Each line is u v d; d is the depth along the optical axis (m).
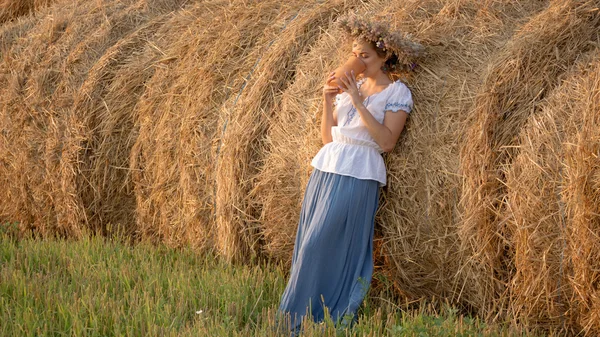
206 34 5.40
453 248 3.86
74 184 5.67
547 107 3.54
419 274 4.07
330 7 4.93
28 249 5.23
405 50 3.98
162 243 5.50
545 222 3.43
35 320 3.76
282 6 5.28
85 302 3.98
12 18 8.15
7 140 6.08
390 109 3.99
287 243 4.61
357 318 4.11
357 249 4.07
